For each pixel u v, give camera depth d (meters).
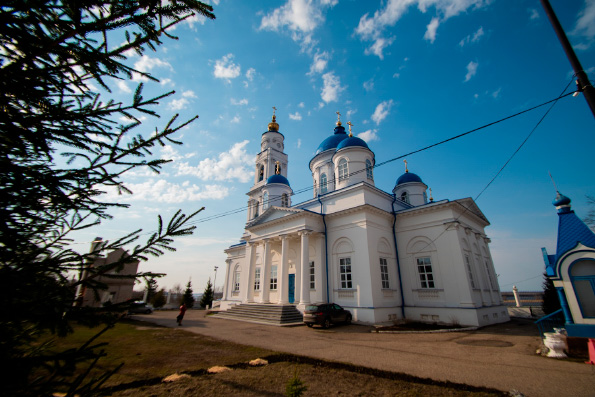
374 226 19.75
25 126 2.41
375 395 5.95
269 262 22.61
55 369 2.07
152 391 6.08
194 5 2.31
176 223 2.87
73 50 2.25
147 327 16.98
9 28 2.01
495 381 6.76
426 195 30.08
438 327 15.98
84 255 2.63
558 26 5.71
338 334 14.03
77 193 2.75
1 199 2.29
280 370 7.64
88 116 2.61
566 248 9.93
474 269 18.92
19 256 2.33
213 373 7.35
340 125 32.44
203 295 42.47
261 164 37.41
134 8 2.24
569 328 9.41
